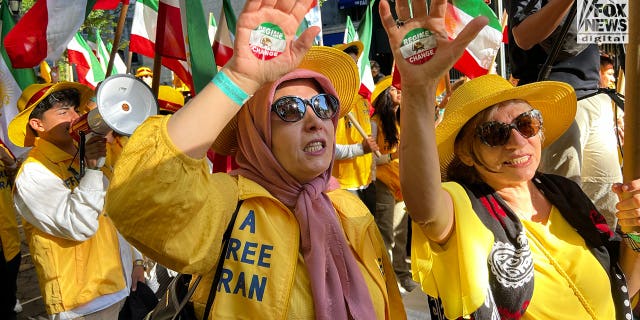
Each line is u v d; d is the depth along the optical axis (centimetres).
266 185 169
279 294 153
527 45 291
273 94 165
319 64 203
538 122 195
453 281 180
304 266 162
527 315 188
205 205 148
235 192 163
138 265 330
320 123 167
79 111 299
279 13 143
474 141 203
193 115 140
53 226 261
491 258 185
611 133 303
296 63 147
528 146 195
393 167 487
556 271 195
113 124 227
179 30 311
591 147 301
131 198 138
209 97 141
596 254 201
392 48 157
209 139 141
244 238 158
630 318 200
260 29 142
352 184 518
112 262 282
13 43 344
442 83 443
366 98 523
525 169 196
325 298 157
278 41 144
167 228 142
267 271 155
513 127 193
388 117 507
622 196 185
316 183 171
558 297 191
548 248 198
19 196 266
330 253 167
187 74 395
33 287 526
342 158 495
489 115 198
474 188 201
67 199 267
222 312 153
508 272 184
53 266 267
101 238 280
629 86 185
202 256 148
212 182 154
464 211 182
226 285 155
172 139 138
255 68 142
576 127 290
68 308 267
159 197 138
